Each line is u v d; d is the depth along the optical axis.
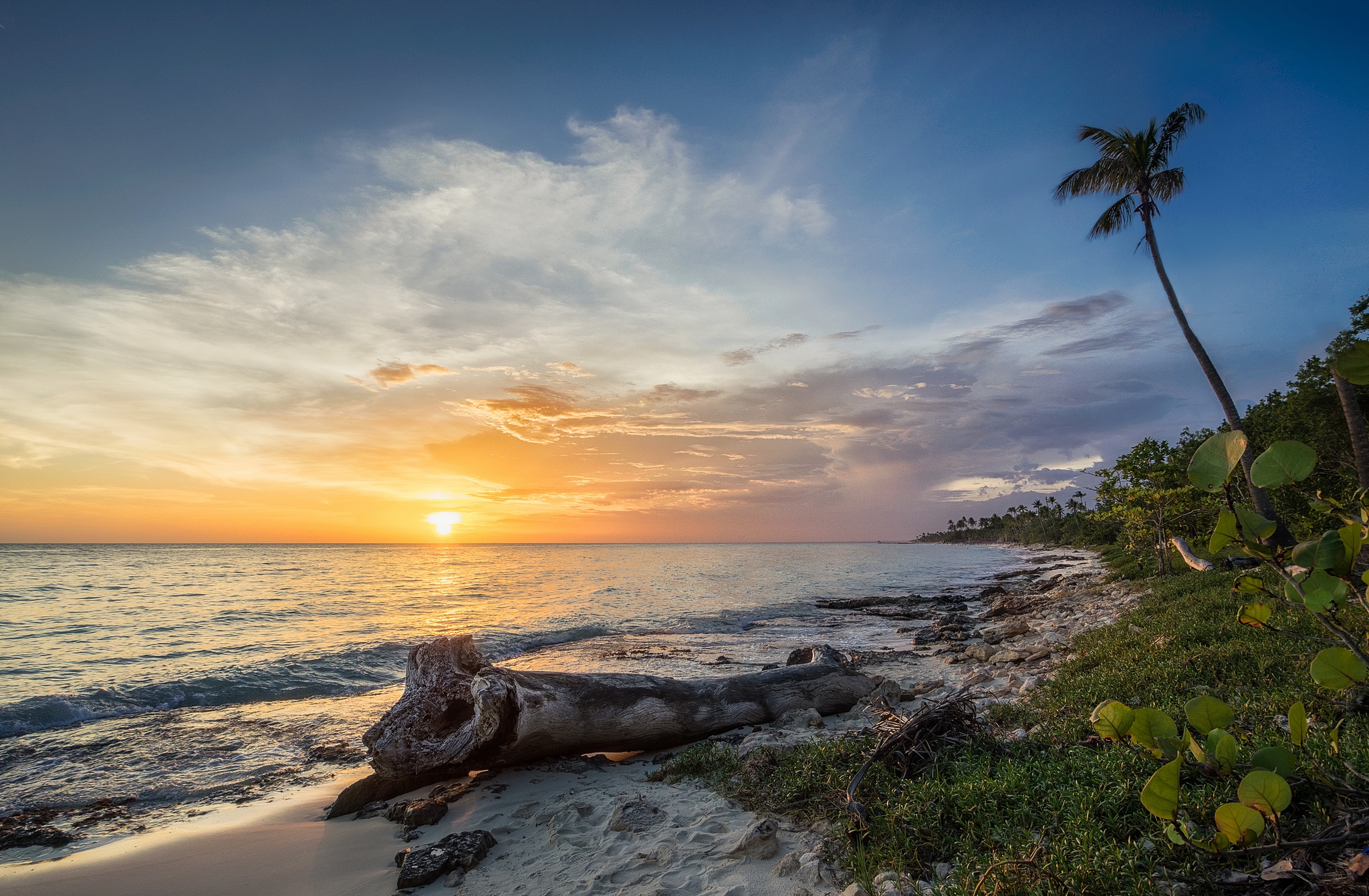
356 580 47.44
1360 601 2.08
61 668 14.77
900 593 37.81
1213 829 3.84
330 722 10.84
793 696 9.66
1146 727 2.80
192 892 5.20
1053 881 3.51
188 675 13.86
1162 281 21.39
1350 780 3.75
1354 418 6.23
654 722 8.45
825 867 4.59
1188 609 11.30
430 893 4.96
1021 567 63.88
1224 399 19.77
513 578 51.81
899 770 5.90
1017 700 9.19
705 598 34.72
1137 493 20.42
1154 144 21.89
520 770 7.77
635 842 5.46
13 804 7.48
